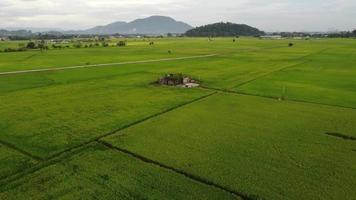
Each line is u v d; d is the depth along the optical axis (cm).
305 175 1739
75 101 3409
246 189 1588
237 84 4488
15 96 3631
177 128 2530
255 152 2055
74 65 6769
